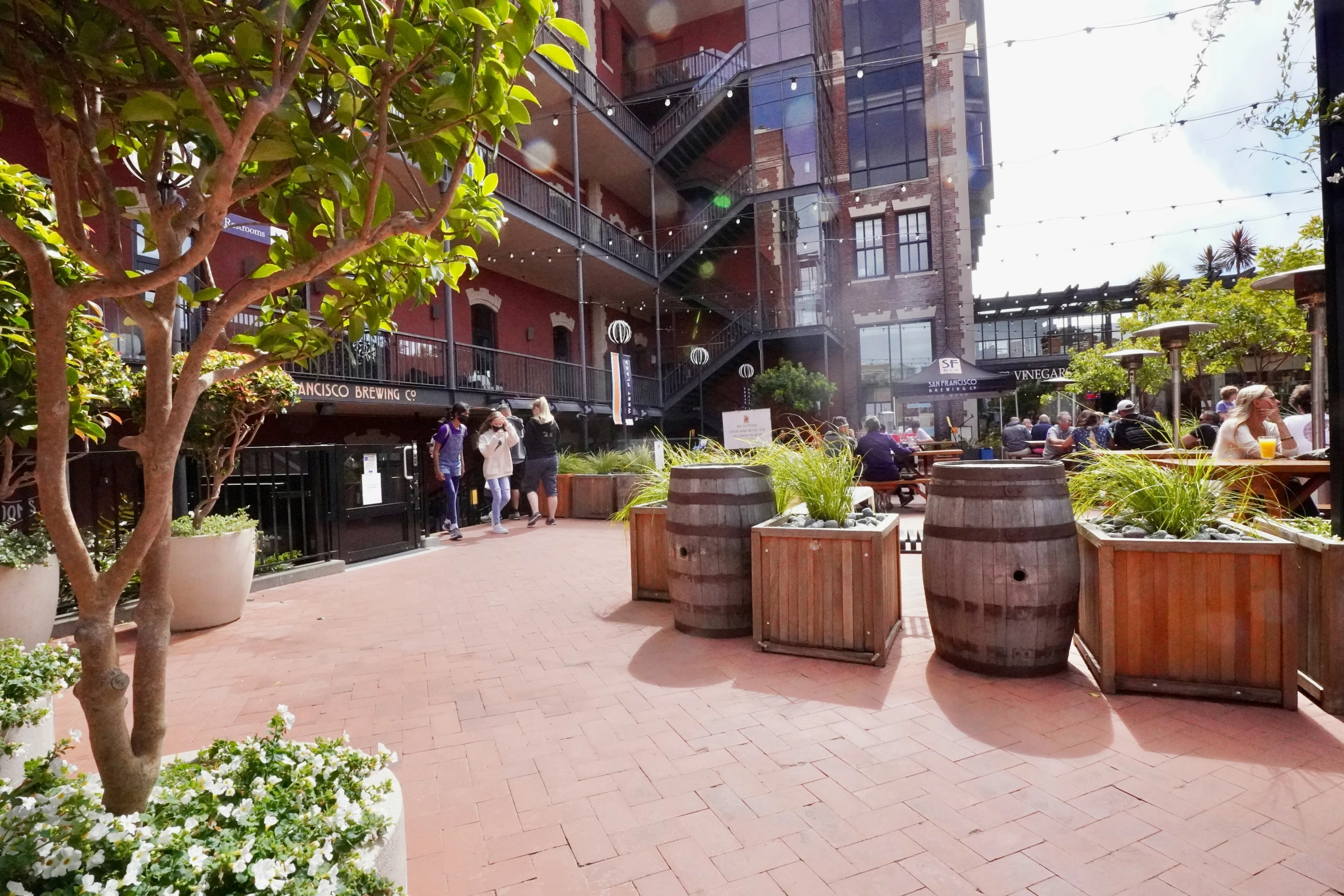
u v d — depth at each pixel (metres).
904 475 10.55
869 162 23.70
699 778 2.56
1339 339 3.29
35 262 1.23
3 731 2.12
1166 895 1.86
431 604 5.48
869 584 3.72
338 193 1.56
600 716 3.14
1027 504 3.41
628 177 21.66
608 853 2.12
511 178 14.55
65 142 1.47
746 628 4.30
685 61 23.27
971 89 24.72
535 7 1.46
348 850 1.43
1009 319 30.88
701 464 5.81
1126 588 3.25
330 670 3.88
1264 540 3.12
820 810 2.32
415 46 1.42
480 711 3.24
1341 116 3.10
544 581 6.27
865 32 23.70
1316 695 3.07
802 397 18.56
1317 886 1.88
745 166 22.48
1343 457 3.24
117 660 1.44
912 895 1.90
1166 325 8.57
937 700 3.21
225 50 1.53
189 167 1.82
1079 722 2.94
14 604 3.78
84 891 1.11
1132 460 4.01
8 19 1.34
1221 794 2.35
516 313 18.41
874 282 23.36
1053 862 2.02
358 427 13.66
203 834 1.37
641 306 23.11
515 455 10.73
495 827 2.28
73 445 5.63
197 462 5.54
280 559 6.65
